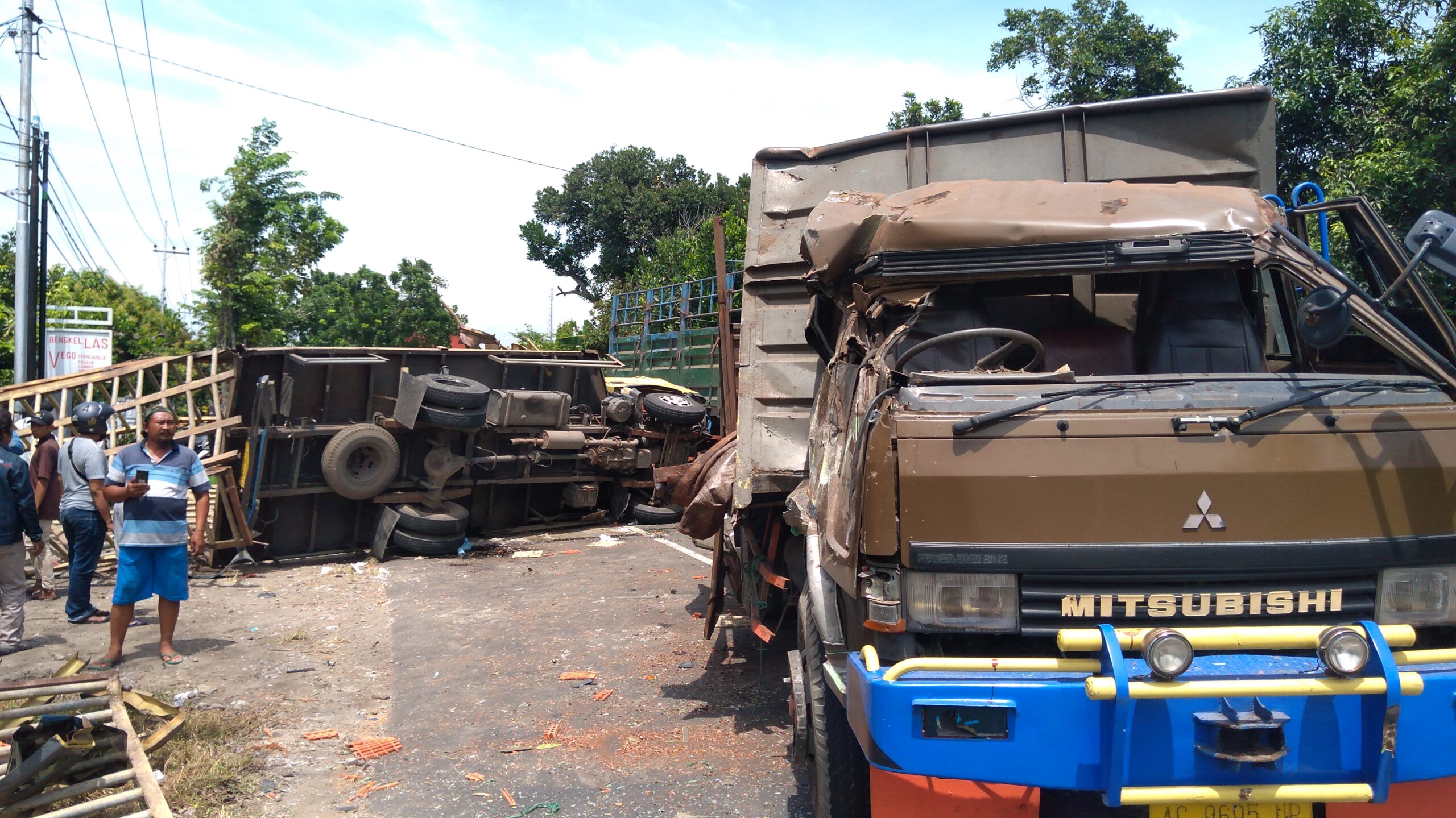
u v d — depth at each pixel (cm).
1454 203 869
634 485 1398
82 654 687
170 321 2989
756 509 612
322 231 2702
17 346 1617
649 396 1386
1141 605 307
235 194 2598
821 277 452
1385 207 884
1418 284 354
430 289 3694
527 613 827
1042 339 413
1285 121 1109
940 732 291
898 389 342
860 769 370
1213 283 407
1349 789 280
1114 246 375
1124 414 313
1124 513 306
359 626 793
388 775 476
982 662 297
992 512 309
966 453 312
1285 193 1098
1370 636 283
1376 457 308
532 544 1234
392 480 1134
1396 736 279
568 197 3556
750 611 619
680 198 3466
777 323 607
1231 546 302
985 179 577
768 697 592
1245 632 288
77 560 775
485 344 1577
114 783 409
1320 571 305
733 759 493
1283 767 283
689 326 1892
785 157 629
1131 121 562
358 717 565
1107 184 414
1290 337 446
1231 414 312
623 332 2269
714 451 657
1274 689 279
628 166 3559
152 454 660
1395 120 970
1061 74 1580
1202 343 401
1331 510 305
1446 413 313
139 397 1063
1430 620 310
